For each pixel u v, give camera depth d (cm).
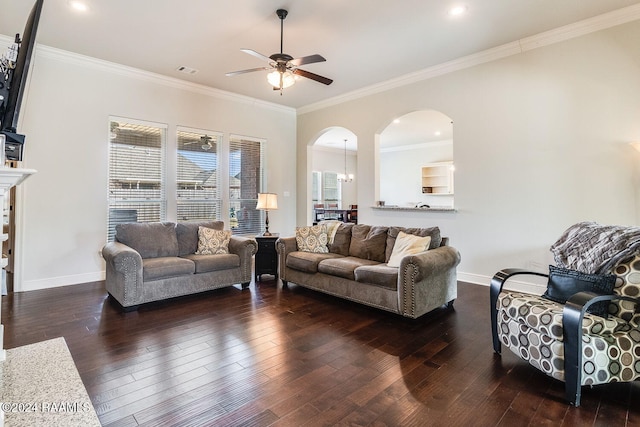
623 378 197
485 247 442
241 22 357
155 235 414
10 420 161
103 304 361
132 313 335
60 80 429
